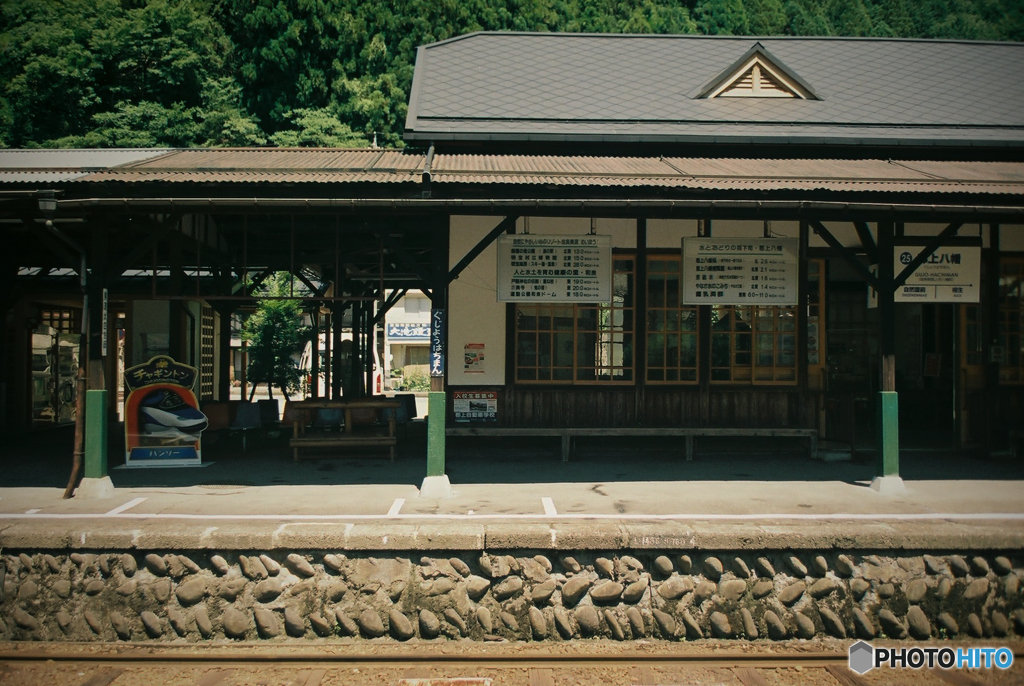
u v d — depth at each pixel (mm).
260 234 10445
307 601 5363
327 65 25391
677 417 8812
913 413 11133
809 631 5375
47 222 6438
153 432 8344
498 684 4645
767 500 6543
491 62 12328
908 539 5438
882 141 9516
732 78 11227
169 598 5395
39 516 5898
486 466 8281
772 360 8891
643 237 8820
